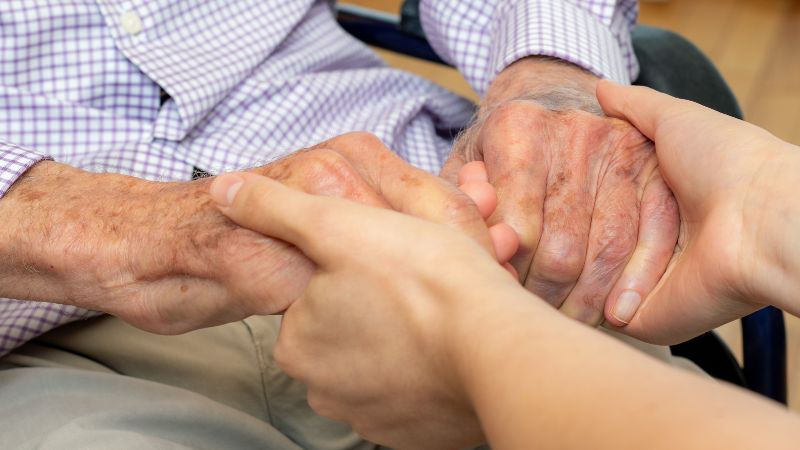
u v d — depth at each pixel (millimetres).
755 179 543
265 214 498
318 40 814
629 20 786
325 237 480
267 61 766
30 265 582
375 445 655
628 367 338
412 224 472
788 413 290
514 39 723
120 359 657
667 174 586
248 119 740
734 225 545
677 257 592
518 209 583
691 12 2055
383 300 469
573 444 316
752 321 727
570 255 588
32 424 572
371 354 484
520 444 342
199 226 546
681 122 581
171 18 726
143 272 562
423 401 478
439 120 818
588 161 604
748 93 1717
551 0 733
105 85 712
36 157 606
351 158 551
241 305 542
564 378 347
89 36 706
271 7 769
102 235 570
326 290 486
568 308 605
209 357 659
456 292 447
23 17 686
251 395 659
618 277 596
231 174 520
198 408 593
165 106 715
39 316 638
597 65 711
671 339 591
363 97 798
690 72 760
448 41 799
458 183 604
